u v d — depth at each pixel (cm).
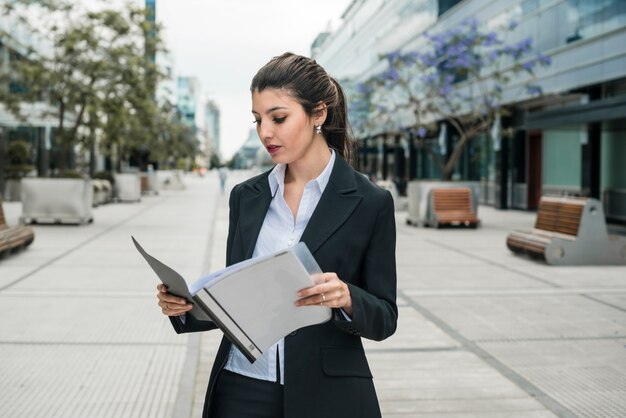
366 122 2105
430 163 3178
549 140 2097
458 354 481
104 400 380
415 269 888
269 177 178
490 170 2430
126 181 2447
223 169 3397
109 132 1678
